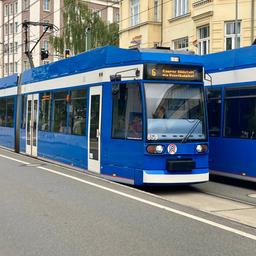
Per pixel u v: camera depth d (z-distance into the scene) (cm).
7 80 2292
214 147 1341
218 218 844
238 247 664
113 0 7350
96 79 1319
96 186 1153
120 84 1198
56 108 1638
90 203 950
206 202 1043
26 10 7019
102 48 1305
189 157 1130
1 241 681
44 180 1248
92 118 1337
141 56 1131
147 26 3116
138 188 1212
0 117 2380
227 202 1045
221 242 688
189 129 1139
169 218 832
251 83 1210
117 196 1027
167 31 3056
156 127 1115
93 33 5066
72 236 709
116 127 1210
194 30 2756
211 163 1352
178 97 1142
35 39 6819
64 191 1084
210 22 2608
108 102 1246
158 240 693
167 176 1106
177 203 969
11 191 1077
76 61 1480
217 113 1334
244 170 1232
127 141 1165
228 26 2561
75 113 1466
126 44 3406
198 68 1169
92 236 710
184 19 2875
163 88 1134
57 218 820
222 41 2562
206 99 1266
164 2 3084
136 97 1139
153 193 1153
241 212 933
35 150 1847
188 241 690
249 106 1216
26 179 1265
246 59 1232
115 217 833
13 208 896
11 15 7369
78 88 1446
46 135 1727
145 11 3134
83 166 1395
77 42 5050
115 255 619
